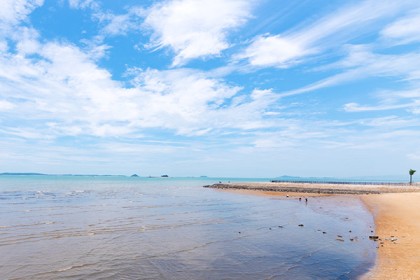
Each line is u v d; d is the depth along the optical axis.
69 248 17.91
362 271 13.09
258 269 14.12
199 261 15.45
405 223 24.33
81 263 14.98
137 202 48.34
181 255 16.58
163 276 13.20
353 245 18.14
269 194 73.44
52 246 18.33
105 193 71.06
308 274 13.21
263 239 20.66
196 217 31.44
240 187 104.06
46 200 49.81
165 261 15.44
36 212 33.97
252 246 18.64
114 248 18.00
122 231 23.27
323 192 77.69
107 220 28.69
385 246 17.02
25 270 13.78
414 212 30.59
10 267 14.16
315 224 26.95
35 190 79.00
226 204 46.78
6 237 20.52
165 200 53.25
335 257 15.77
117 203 46.09
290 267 14.30
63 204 43.50
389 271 12.81
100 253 16.86
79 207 39.72
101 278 12.91
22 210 35.66
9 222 26.88
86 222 27.38
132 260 15.55
